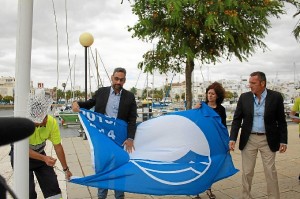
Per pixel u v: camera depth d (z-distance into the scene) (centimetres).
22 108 291
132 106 463
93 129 427
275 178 482
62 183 656
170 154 467
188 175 452
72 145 1233
